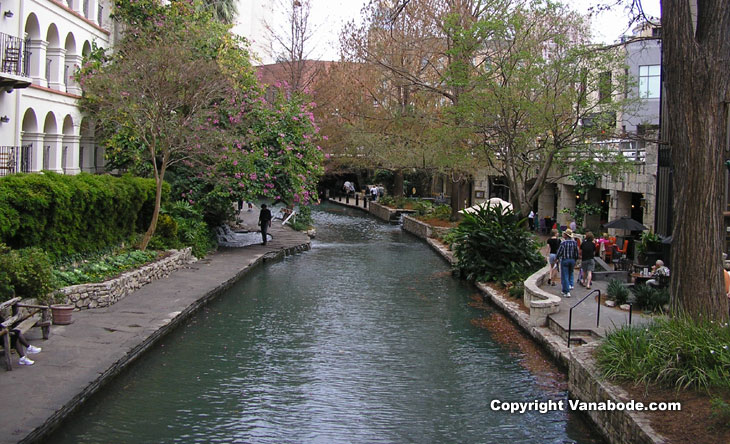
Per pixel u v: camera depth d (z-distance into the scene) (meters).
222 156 21.22
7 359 9.91
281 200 27.31
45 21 20.52
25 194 13.14
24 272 11.94
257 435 9.10
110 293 14.72
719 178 10.00
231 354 12.70
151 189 20.38
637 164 22.88
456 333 14.80
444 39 30.70
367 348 13.49
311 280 21.44
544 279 18.58
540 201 37.25
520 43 21.73
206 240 24.73
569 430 9.48
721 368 8.44
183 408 9.89
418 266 25.08
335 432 9.31
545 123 19.94
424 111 32.31
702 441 7.25
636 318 13.91
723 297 10.03
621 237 24.22
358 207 54.88
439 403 10.48
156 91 19.00
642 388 8.85
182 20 24.06
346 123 38.81
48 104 21.03
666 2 10.11
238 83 24.03
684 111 9.99
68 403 8.90
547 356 13.02
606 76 20.55
